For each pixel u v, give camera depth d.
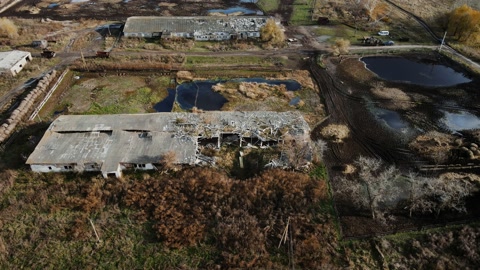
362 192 41.66
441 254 34.97
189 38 75.62
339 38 77.62
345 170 44.56
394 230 37.50
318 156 46.22
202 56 69.88
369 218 38.75
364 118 54.09
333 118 54.03
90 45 73.31
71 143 44.88
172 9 92.44
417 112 55.47
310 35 78.88
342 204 40.25
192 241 35.56
